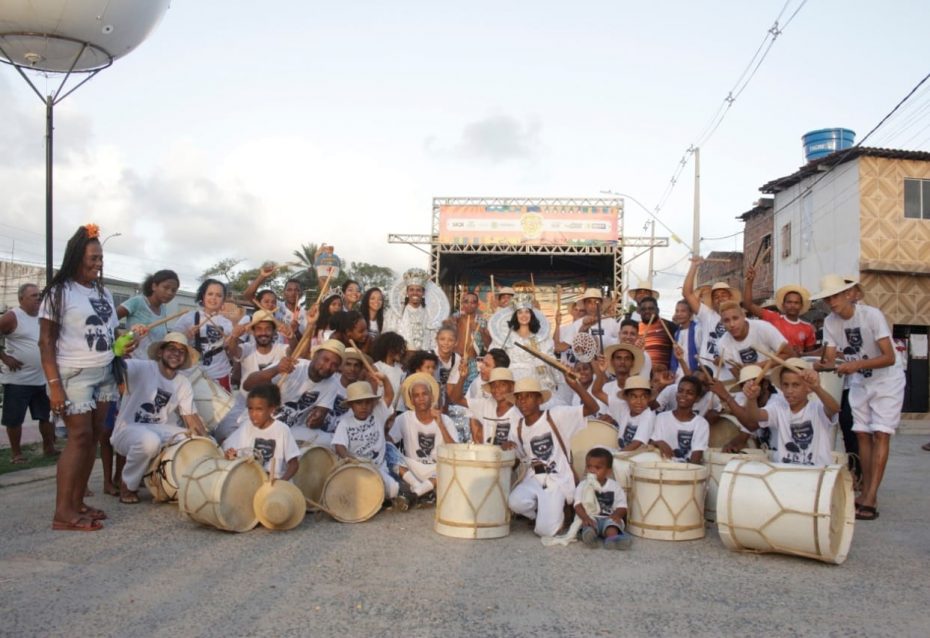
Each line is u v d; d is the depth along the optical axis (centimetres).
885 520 718
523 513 674
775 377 724
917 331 2261
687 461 748
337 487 689
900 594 498
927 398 2227
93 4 938
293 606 456
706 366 874
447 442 764
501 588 501
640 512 652
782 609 467
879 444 731
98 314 647
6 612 437
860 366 724
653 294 1067
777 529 567
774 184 2678
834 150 2591
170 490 712
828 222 2434
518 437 714
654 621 443
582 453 773
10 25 935
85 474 664
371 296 1022
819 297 771
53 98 1021
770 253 2873
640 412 782
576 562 570
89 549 573
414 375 781
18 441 969
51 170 1017
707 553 602
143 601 460
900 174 2266
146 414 753
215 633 412
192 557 557
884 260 2242
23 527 636
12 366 955
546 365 930
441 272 3250
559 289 1023
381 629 423
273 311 1031
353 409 741
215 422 805
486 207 2933
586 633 423
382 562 556
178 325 876
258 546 593
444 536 643
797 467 583
